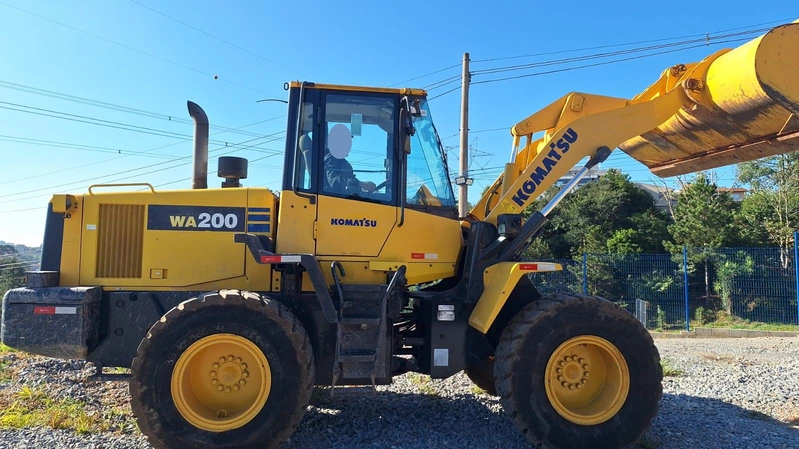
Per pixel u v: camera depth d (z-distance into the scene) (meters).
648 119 4.99
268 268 4.59
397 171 4.61
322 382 4.26
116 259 4.57
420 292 4.91
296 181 4.48
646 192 26.73
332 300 4.31
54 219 4.60
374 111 4.70
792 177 19.41
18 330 4.17
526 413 4.02
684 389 6.05
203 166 5.13
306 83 4.62
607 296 14.26
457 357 4.46
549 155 4.90
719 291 14.55
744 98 4.47
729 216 20.61
